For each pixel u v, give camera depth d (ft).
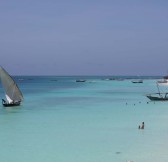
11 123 136.98
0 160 82.94
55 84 608.19
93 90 395.14
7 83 199.00
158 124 132.57
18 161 82.17
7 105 198.59
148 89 415.44
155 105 210.79
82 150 92.02
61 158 84.74
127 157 84.94
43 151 91.09
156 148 93.50
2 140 104.27
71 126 128.88
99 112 173.88
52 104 217.77
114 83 646.33
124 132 116.16
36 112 174.50
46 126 129.18
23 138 107.34
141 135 110.83
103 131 118.21
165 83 598.75
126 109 188.14
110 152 89.81
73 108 193.98
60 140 104.22
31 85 562.66
